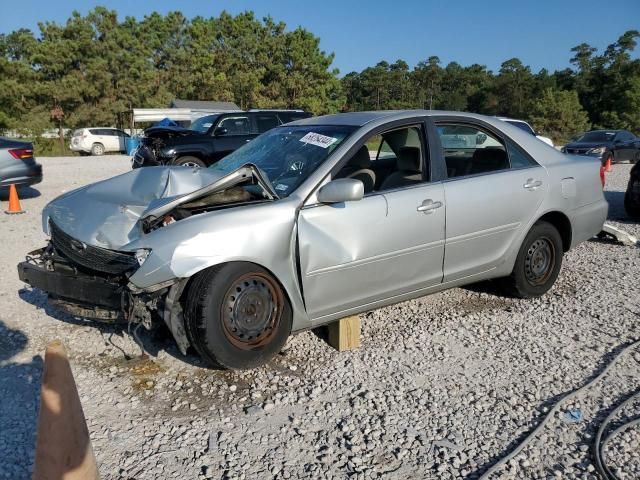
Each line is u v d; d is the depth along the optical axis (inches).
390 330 176.1
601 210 213.8
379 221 153.9
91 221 150.4
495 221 180.1
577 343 167.5
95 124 1609.3
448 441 119.5
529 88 3093.0
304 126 181.9
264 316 141.3
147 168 175.2
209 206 144.9
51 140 1514.5
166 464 111.7
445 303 199.6
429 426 125.0
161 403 133.8
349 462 112.5
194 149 486.0
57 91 1514.5
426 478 108.3
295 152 165.0
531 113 2512.3
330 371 149.5
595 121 2901.1
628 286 219.6
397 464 112.3
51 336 169.9
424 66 3767.2
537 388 141.3
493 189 178.9
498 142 188.5
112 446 117.1
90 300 142.6
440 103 3587.6
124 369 149.4
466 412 130.6
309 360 155.7
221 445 117.9
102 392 138.3
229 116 510.6
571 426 124.9
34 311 190.2
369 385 142.5
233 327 136.8
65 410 83.1
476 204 174.2
